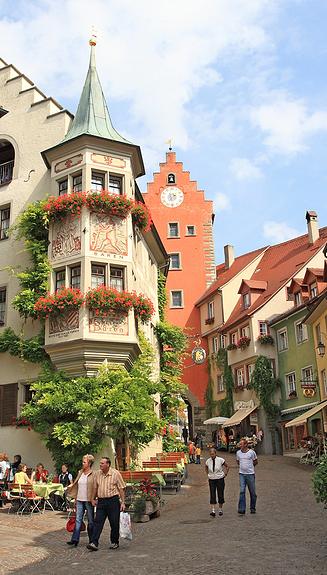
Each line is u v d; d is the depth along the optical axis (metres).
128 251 22.59
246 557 9.74
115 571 9.24
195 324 50.62
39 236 23.12
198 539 11.76
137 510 15.16
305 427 36.03
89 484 12.01
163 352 31.80
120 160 23.58
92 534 11.34
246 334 42.62
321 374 34.88
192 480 24.91
